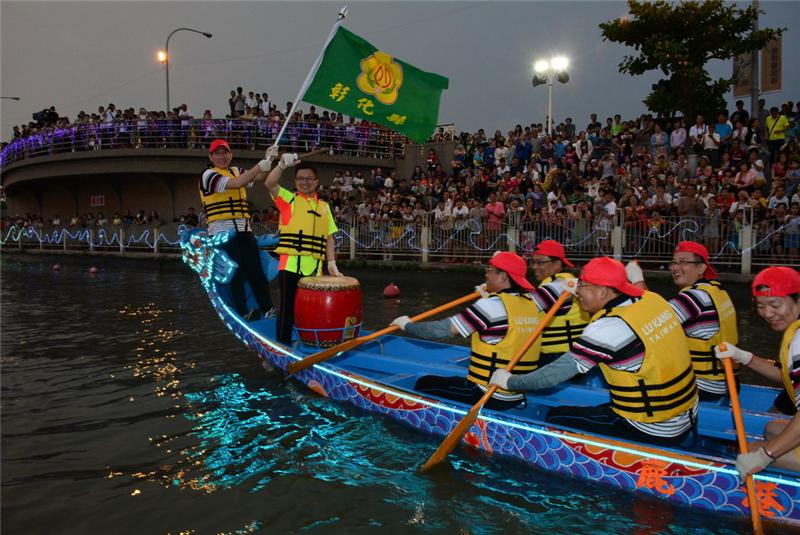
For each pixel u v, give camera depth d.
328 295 5.09
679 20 15.41
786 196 10.53
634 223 11.26
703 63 15.77
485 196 14.90
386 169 21.83
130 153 22.09
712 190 11.35
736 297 9.69
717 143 12.83
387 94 5.70
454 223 13.73
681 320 3.91
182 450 4.00
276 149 5.24
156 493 3.41
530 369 3.88
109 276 16.06
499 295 3.88
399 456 3.91
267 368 5.91
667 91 15.78
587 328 3.22
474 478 3.60
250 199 21.12
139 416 4.63
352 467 3.76
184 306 10.19
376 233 15.06
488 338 3.83
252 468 3.73
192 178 22.59
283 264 5.52
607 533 3.01
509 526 3.08
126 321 8.70
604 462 3.40
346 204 16.75
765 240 10.21
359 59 5.59
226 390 5.25
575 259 11.97
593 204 12.17
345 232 15.66
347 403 4.84
